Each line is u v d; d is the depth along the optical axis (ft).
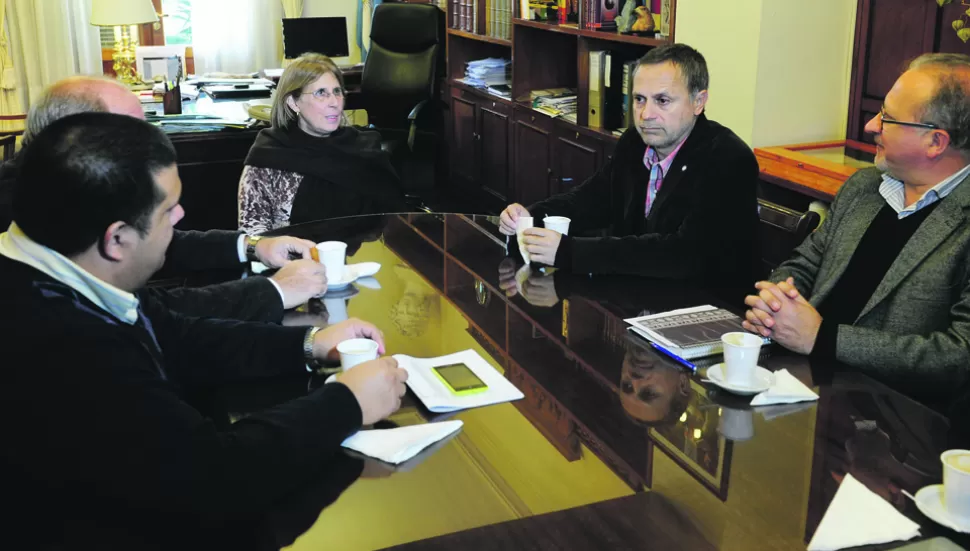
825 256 6.88
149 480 3.68
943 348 5.49
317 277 6.41
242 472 3.86
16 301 3.67
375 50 18.34
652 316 6.00
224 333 5.27
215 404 4.85
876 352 5.52
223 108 15.29
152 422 3.72
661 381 5.13
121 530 3.77
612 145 13.08
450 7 18.44
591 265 7.07
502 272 7.11
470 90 17.92
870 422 4.66
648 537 3.67
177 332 5.23
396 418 4.69
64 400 3.61
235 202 14.12
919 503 3.86
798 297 5.64
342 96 10.22
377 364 4.65
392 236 8.08
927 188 6.27
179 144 13.50
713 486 4.04
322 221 8.54
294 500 3.97
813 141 10.60
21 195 3.74
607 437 4.48
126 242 3.87
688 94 7.59
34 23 19.74
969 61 6.09
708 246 7.34
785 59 10.20
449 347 5.59
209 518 3.76
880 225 6.56
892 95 6.18
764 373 5.17
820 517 3.80
